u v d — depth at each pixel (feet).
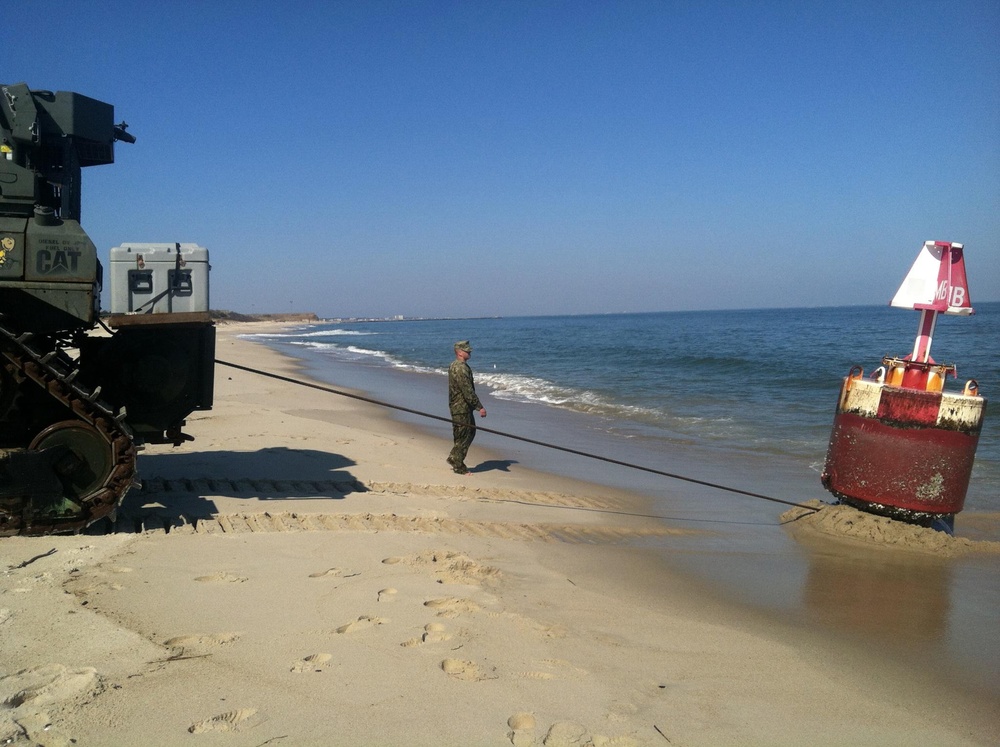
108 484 18.54
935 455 21.80
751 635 15.26
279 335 249.34
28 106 19.49
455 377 30.32
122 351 20.07
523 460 34.99
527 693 12.07
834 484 23.59
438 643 13.66
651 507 26.32
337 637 13.66
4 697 10.89
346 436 37.50
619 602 16.83
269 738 10.36
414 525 21.74
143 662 12.28
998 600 17.67
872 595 17.87
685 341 148.36
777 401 54.03
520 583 17.60
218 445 33.01
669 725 11.44
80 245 17.84
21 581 15.43
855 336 153.58
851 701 12.60
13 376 17.67
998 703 12.71
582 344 149.59
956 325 194.39
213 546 18.52
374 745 10.36
